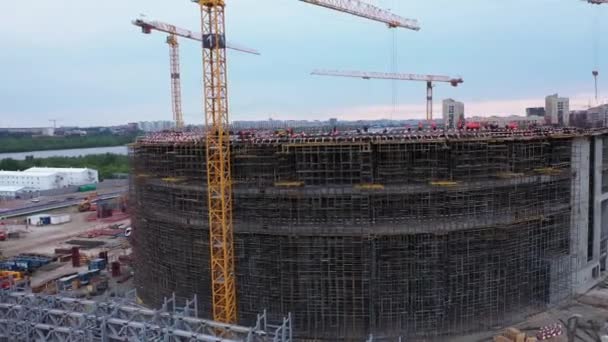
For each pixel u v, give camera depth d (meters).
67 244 116.06
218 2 62.47
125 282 86.81
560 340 58.31
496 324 64.62
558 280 70.75
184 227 69.81
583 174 73.25
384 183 62.31
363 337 62.09
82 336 48.81
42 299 54.72
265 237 64.56
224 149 64.31
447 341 61.53
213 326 47.06
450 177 63.19
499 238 64.94
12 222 144.38
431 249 62.62
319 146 61.97
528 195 67.62
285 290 63.94
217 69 63.16
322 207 62.53
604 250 82.88
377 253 61.94
